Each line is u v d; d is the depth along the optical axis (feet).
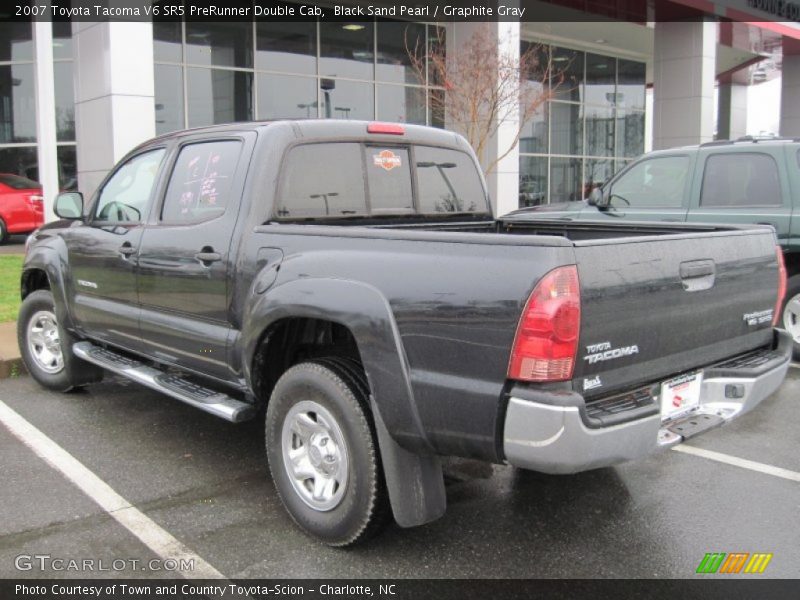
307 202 13.87
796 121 90.12
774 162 22.89
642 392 10.73
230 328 13.35
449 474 14.84
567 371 9.45
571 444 9.32
